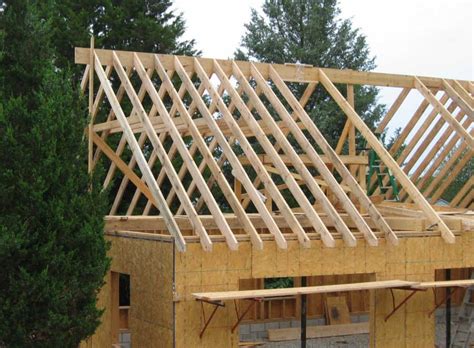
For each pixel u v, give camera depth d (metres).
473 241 12.20
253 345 14.18
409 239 11.60
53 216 9.05
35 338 9.09
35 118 9.39
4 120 9.12
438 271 16.81
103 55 12.34
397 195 15.56
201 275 10.07
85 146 9.85
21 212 8.98
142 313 10.91
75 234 9.23
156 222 13.09
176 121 13.62
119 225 12.77
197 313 10.04
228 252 10.26
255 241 10.22
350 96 14.11
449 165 16.16
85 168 9.80
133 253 11.23
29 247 8.93
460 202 16.55
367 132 12.79
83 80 12.70
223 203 23.59
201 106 11.34
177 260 9.94
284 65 13.44
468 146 14.55
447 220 12.34
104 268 9.55
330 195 14.91
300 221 14.57
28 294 8.74
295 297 15.73
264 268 10.48
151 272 10.60
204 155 10.77
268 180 10.77
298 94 27.66
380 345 11.38
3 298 8.84
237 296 9.30
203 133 14.41
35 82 10.38
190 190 15.51
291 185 10.94
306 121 12.12
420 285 10.49
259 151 24.22
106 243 10.00
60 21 21.34
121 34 22.58
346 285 10.35
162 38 22.98
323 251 10.91
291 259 10.68
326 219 14.23
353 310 16.25
